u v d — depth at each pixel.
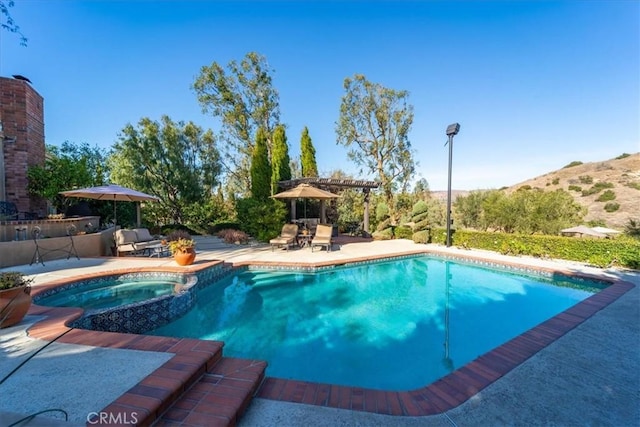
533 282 8.70
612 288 6.49
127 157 17.20
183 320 5.90
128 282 7.25
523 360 3.49
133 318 5.06
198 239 16.02
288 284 8.43
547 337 4.10
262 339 5.07
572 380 3.08
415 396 2.83
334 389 2.93
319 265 9.57
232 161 21.34
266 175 15.15
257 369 3.04
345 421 2.44
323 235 12.47
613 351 3.71
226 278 8.71
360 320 5.94
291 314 6.25
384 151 20.67
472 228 15.75
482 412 2.59
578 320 4.71
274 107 20.95
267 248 12.76
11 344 3.26
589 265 9.11
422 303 6.95
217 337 5.14
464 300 7.16
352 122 20.61
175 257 7.81
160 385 2.46
